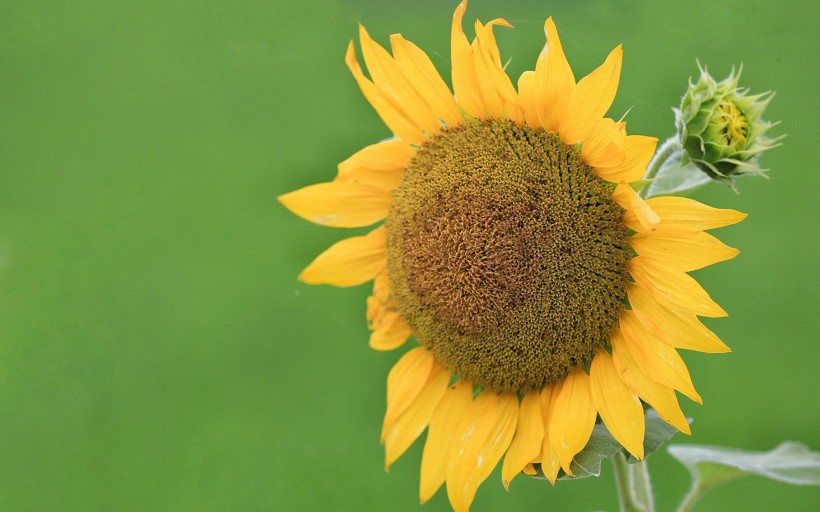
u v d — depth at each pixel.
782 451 1.39
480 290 1.30
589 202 1.28
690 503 1.39
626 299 1.28
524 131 1.30
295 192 1.36
